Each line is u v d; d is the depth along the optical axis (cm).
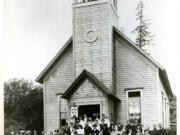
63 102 2123
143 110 1941
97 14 2028
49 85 2167
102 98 1844
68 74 2131
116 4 2275
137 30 3136
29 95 3794
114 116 1953
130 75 2008
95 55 2003
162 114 2183
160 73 2020
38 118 3609
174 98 3200
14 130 3531
